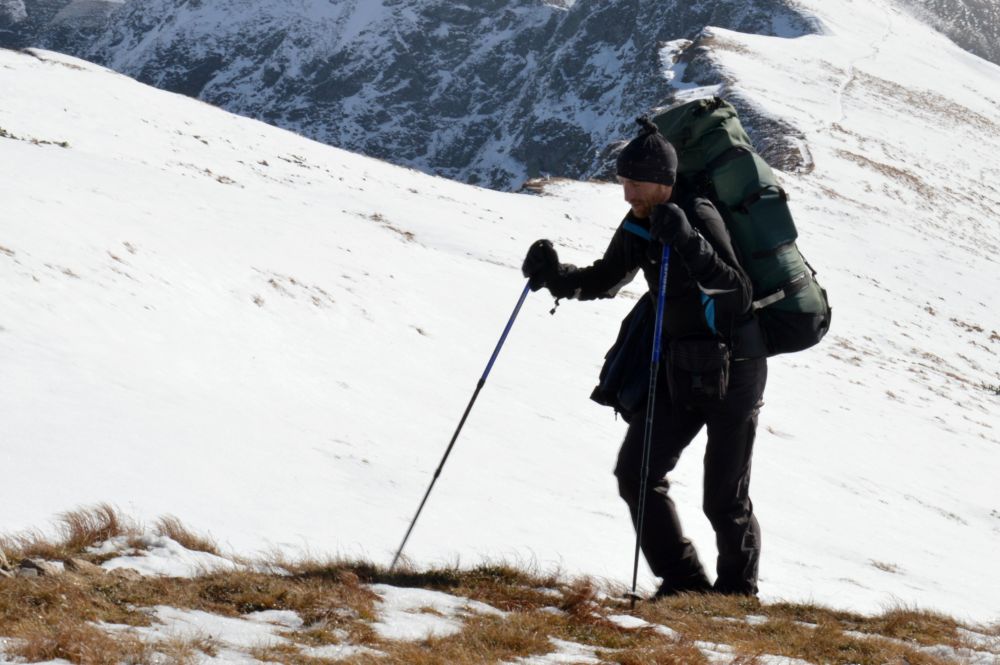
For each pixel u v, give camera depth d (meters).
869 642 6.57
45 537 7.93
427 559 10.59
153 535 7.81
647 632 6.33
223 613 5.78
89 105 59.72
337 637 5.45
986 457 36.75
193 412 15.38
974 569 21.11
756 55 175.50
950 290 78.62
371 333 27.44
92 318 18.77
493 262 46.88
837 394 39.88
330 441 16.80
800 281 7.41
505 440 21.17
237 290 25.17
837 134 130.62
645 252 7.54
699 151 7.42
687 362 7.48
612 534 14.97
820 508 23.22
